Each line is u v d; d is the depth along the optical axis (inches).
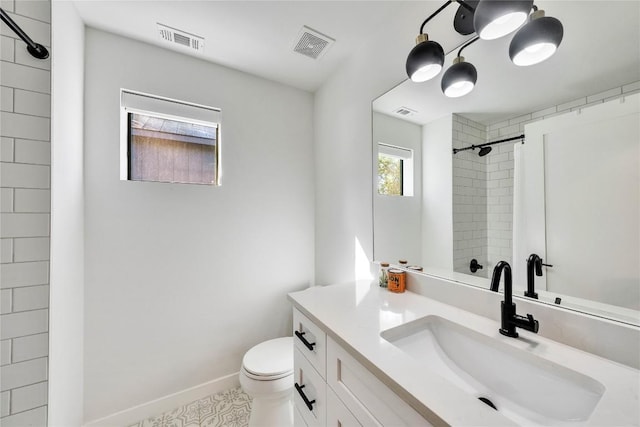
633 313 24.5
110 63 55.4
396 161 51.5
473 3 36.8
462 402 19.5
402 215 50.4
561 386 24.3
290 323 76.7
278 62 66.6
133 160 61.6
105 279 54.5
